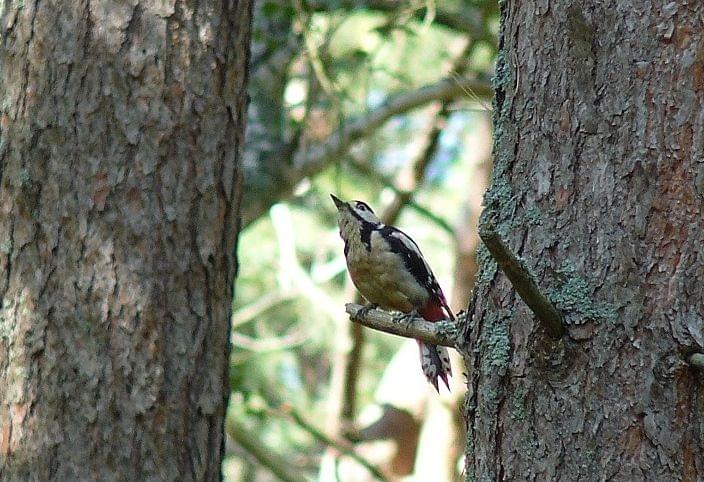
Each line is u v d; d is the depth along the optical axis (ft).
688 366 19.16
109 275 31.86
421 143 71.51
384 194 78.95
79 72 32.53
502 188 21.63
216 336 33.53
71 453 30.94
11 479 30.94
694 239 19.53
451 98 65.05
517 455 20.35
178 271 32.73
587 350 19.76
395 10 62.59
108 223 32.01
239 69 35.24
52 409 31.12
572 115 20.75
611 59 20.48
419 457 67.10
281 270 71.77
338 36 69.41
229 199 34.45
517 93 21.86
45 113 32.35
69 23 32.73
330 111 63.36
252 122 62.49
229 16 34.88
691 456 19.02
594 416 19.58
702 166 19.66
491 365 20.97
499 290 21.20
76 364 31.35
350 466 73.05
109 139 32.40
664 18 20.15
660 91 20.03
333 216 79.41
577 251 20.25
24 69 32.73
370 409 75.72
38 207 32.01
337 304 70.95
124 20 32.94
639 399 19.33
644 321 19.51
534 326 20.24
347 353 69.36
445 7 66.54
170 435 31.94
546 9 21.49
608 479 19.34
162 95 33.09
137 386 31.65
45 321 31.50
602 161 20.31
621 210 19.99
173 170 33.01
